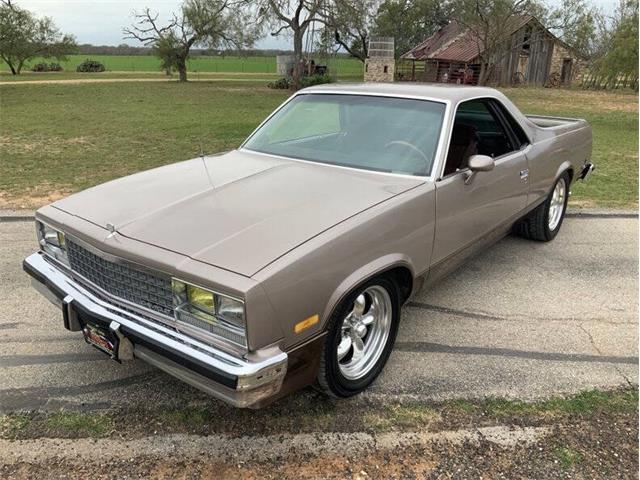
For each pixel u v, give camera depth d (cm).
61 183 776
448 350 338
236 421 269
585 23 3278
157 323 237
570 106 2236
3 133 1284
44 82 3594
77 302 261
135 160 962
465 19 3347
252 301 207
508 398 291
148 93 2741
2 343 337
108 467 238
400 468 241
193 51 5447
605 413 279
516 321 378
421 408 281
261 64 7919
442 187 312
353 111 366
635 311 396
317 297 234
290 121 392
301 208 267
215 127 1433
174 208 271
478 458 247
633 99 2619
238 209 266
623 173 891
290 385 238
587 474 239
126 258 239
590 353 339
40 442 252
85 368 312
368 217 261
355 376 284
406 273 300
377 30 4309
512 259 495
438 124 331
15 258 474
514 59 3775
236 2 3566
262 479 233
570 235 566
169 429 262
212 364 213
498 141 405
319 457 246
